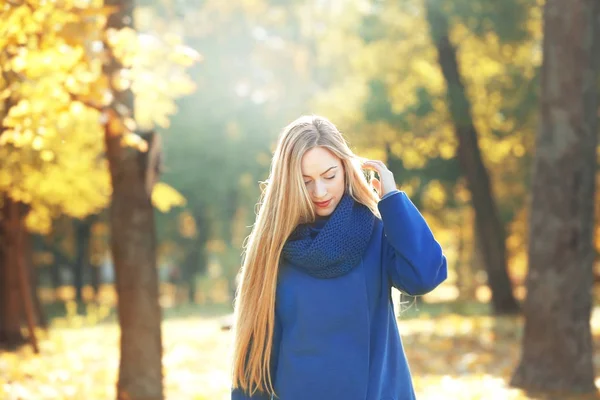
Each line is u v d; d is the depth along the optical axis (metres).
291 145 3.26
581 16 9.98
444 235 42.78
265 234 3.31
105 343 16.75
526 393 9.85
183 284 49.78
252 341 3.35
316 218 3.38
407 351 14.12
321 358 3.26
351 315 3.26
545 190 10.20
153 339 9.23
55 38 7.10
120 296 9.24
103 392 9.88
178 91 8.52
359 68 25.17
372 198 3.37
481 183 23.06
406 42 22.97
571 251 10.13
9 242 14.96
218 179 34.50
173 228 42.78
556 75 10.08
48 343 17.11
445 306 29.83
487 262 23.56
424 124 23.67
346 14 25.34
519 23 19.77
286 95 30.44
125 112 8.18
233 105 30.81
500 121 23.59
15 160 11.56
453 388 9.80
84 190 13.60
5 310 17.41
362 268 3.30
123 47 7.68
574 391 9.99
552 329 10.16
